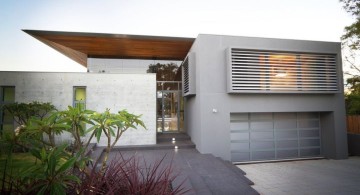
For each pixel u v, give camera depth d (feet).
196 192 13.60
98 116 6.70
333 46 29.32
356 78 45.16
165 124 38.37
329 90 28.32
